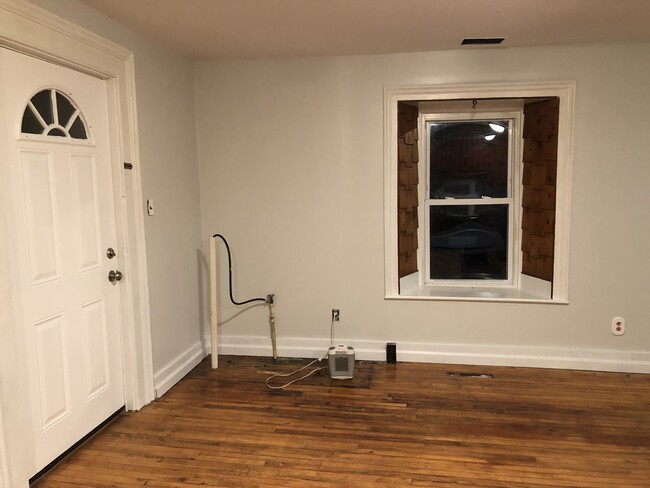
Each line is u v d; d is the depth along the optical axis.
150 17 2.81
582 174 3.57
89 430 2.78
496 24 3.01
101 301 2.86
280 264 4.01
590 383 3.47
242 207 4.00
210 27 3.01
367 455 2.60
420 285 4.20
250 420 2.99
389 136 3.75
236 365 3.92
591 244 3.61
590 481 2.35
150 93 3.23
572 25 3.05
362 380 3.58
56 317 2.50
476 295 3.90
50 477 2.42
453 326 3.85
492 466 2.48
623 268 3.60
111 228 2.93
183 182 3.72
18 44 2.16
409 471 2.45
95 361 2.82
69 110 2.60
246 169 3.96
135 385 3.11
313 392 3.39
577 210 3.60
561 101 3.54
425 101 3.79
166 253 3.46
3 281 2.11
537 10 2.76
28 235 2.31
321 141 3.85
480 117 4.01
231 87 3.89
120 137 2.92
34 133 2.35
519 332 3.77
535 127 3.81
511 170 4.07
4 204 2.13
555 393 3.31
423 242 4.17
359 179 3.84
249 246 4.03
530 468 2.46
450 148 4.11
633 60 3.43
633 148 3.50
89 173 2.74
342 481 2.38
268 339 4.09
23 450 2.24
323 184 3.88
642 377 3.56
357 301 3.95
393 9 2.73
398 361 3.93
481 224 4.13
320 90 3.80
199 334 4.02
